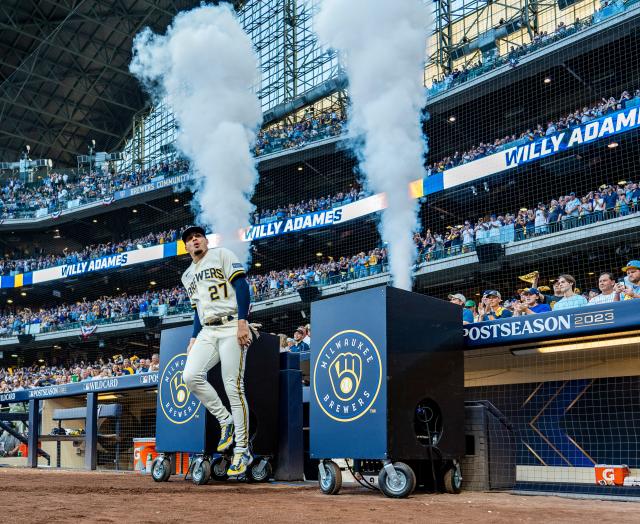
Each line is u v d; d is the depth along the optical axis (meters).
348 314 6.09
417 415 6.08
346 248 34.31
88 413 11.80
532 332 6.49
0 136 52.03
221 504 4.47
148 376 10.84
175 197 39.75
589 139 21.89
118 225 44.56
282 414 7.68
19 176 49.00
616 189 21.36
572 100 27.50
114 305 37.00
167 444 7.49
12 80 48.62
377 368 5.75
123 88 50.59
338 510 4.20
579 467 7.52
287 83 41.50
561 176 26.62
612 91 26.44
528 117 28.58
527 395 8.07
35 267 42.59
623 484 6.82
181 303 34.00
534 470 7.82
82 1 43.25
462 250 24.38
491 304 9.61
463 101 27.53
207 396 6.46
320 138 32.53
